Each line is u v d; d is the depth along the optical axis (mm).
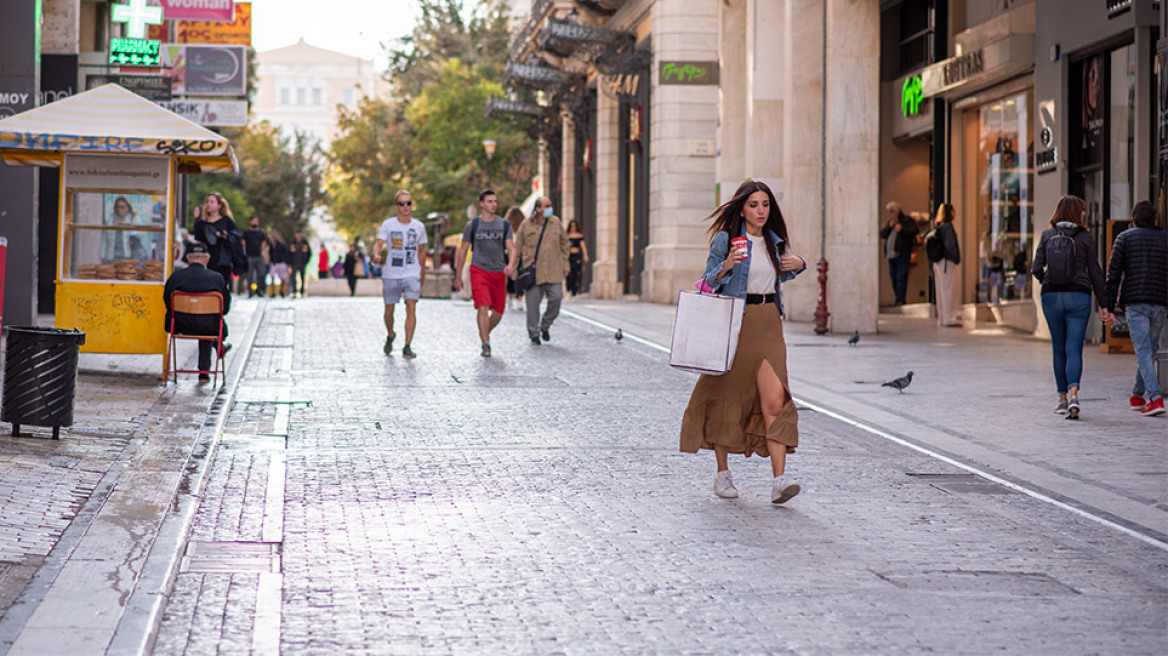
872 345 21906
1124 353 19891
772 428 8867
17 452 9953
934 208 29938
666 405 14312
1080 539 8148
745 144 32594
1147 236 13469
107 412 12438
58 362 10664
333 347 20016
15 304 19656
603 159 44594
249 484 9516
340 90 157375
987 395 15109
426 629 6105
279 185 87375
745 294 8867
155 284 15531
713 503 9078
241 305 29812
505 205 63094
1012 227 26797
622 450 11266
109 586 6516
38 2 19469
